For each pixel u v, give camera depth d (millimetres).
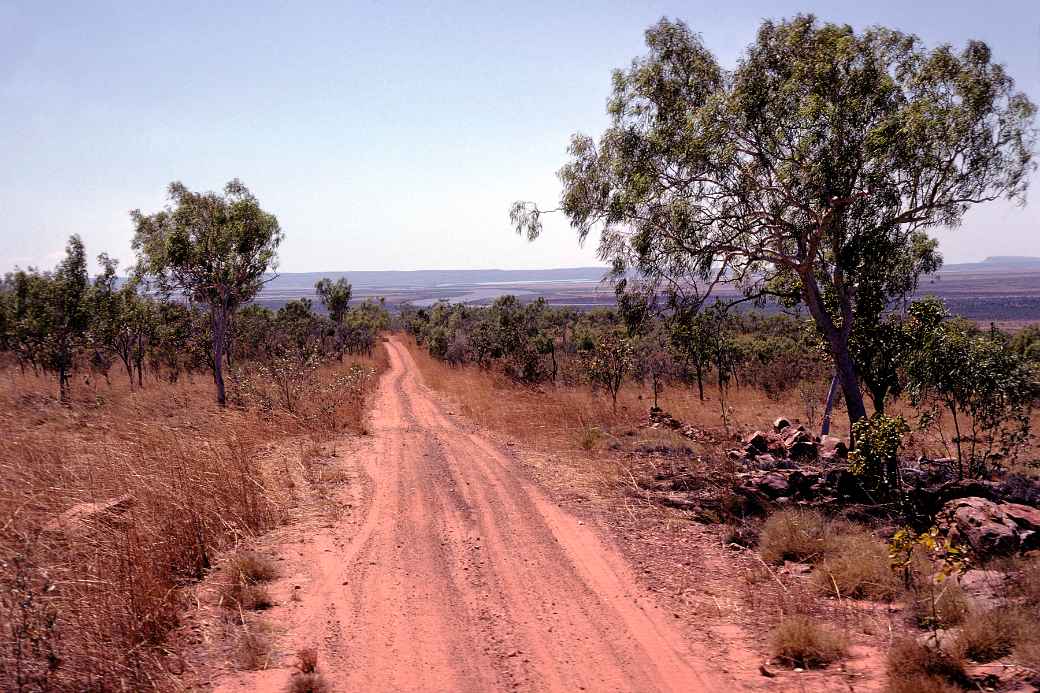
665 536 8602
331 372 30578
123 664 4562
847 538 7934
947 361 11883
